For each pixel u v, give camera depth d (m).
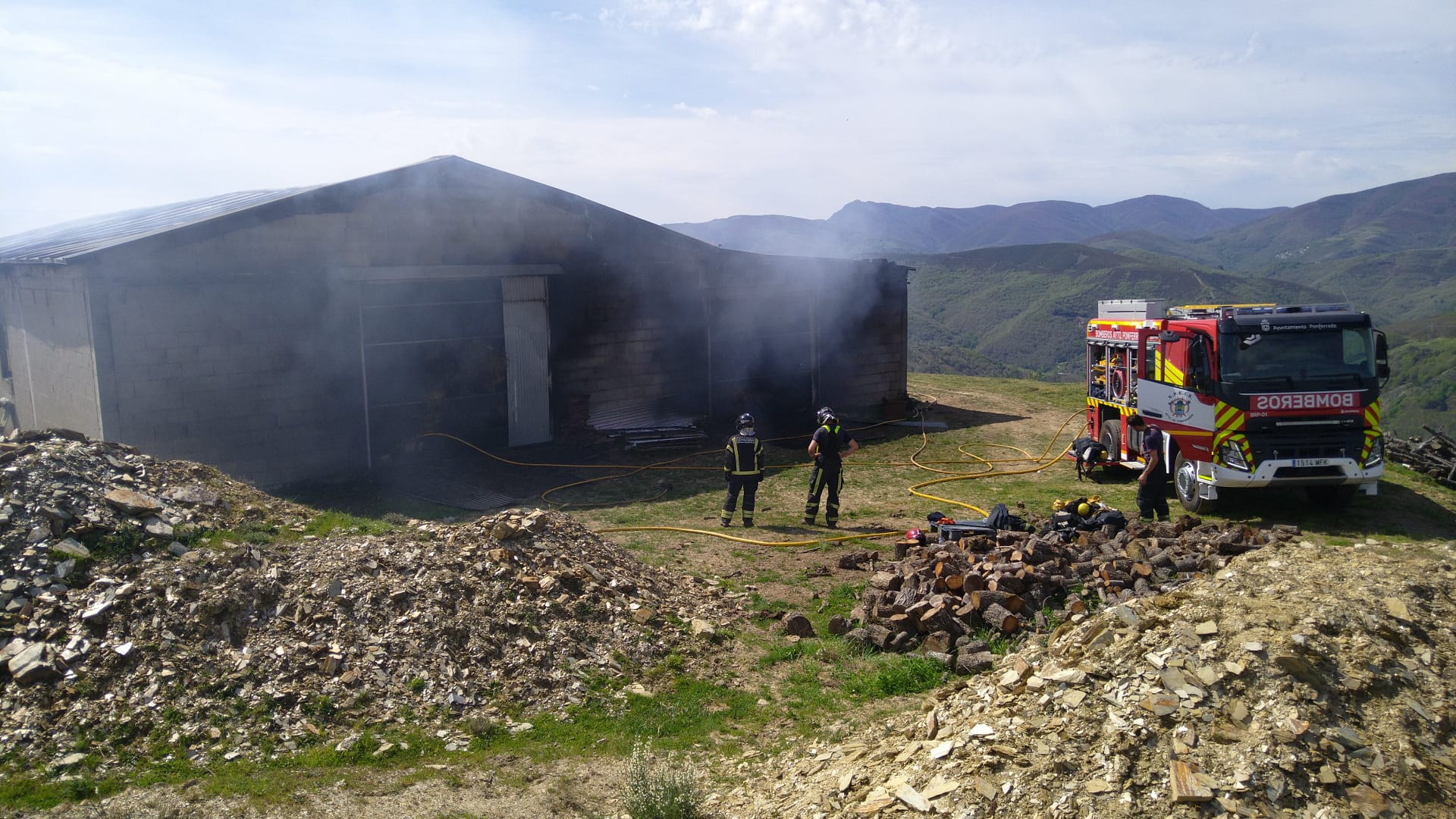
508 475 16.34
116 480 7.98
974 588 8.31
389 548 7.88
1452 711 4.95
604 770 5.95
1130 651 5.43
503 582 7.68
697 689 7.24
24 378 16.62
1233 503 13.16
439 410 17.17
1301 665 5.02
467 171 16.80
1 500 7.10
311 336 15.25
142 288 13.45
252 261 14.52
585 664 7.25
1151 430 11.91
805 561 11.12
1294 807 4.34
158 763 5.48
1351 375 11.82
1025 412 23.98
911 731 5.76
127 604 6.46
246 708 6.02
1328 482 11.91
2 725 5.50
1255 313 12.38
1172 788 4.44
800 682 7.45
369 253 15.86
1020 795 4.59
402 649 6.79
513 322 17.97
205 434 14.23
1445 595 6.00
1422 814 4.36
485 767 5.87
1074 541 10.02
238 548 7.34
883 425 22.03
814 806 5.09
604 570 8.70
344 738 5.97
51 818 4.85
